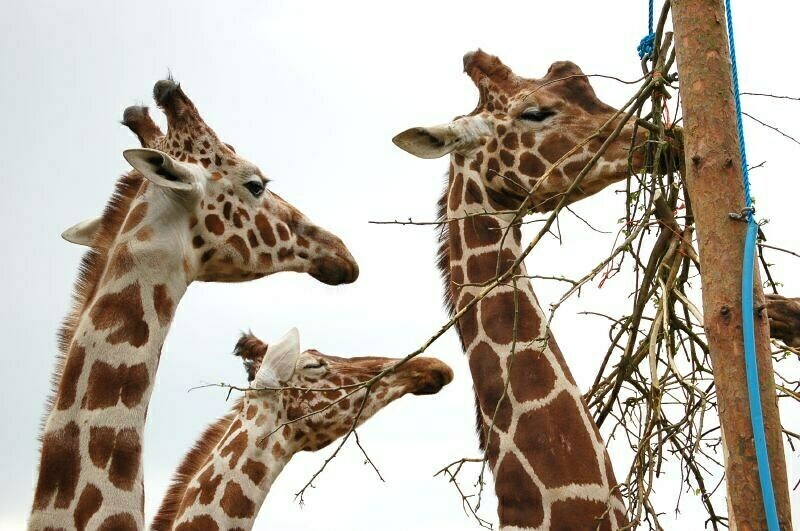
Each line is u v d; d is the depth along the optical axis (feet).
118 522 17.78
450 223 21.94
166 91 21.15
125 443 18.34
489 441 19.35
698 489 18.60
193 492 25.29
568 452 19.06
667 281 18.45
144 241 19.76
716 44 15.25
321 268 22.27
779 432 13.91
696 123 15.03
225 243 20.94
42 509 17.83
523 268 21.13
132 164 19.36
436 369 27.84
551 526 18.70
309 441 26.99
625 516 18.88
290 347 26.84
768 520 13.21
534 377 19.77
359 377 27.45
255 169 21.48
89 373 18.65
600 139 21.22
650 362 17.95
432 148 21.66
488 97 22.38
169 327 19.81
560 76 22.21
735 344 14.10
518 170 21.62
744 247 14.40
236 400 27.71
